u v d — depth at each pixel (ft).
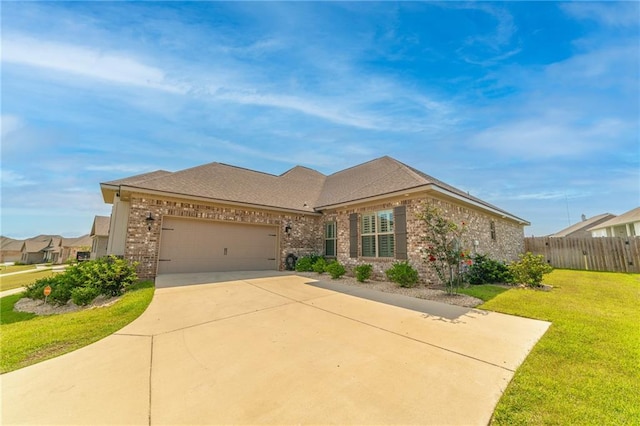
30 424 8.09
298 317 18.58
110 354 12.91
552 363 11.73
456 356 12.51
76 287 24.68
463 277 32.32
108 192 37.76
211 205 38.88
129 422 8.14
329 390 9.80
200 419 8.27
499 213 47.01
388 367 11.49
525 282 30.07
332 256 45.29
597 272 46.03
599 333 15.08
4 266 139.03
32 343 14.32
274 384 10.21
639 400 9.07
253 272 40.63
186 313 19.42
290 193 51.72
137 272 32.68
